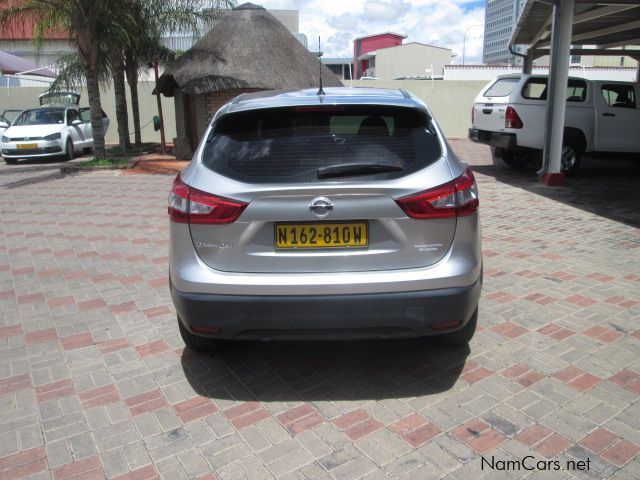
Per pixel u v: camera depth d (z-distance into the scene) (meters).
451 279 3.01
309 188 2.92
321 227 2.98
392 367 3.62
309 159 3.04
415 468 2.68
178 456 2.82
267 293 3.00
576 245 6.21
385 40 73.19
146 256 6.23
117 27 13.27
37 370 3.72
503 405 3.16
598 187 9.80
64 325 4.43
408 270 3.03
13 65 20.17
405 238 2.99
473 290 3.12
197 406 3.25
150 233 7.26
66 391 3.46
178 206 3.11
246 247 3.02
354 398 3.29
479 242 3.23
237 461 2.77
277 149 3.11
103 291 5.16
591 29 13.35
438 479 2.60
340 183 2.94
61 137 15.95
